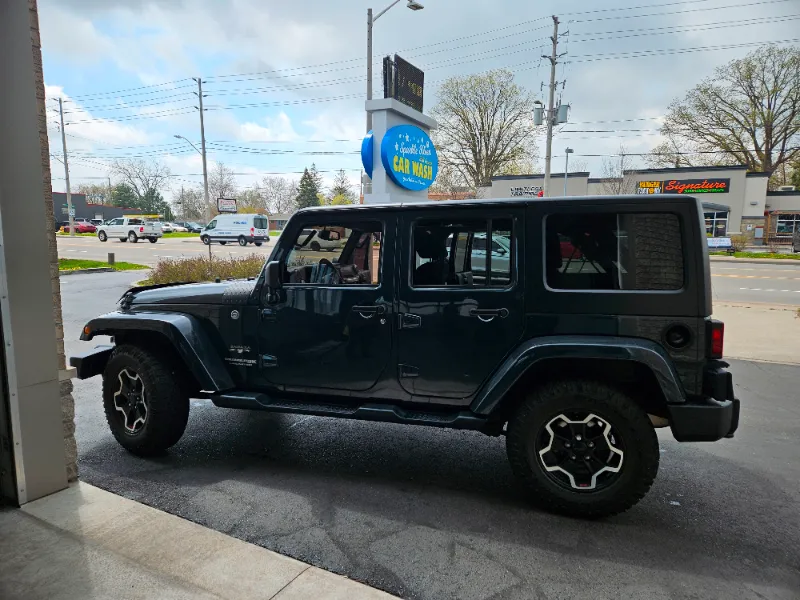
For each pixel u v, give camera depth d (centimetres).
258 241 3569
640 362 301
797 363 732
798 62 3966
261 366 390
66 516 302
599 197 319
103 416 507
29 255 300
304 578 254
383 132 1025
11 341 297
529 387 340
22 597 233
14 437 304
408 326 351
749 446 452
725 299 1399
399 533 304
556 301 322
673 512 335
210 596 238
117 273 1914
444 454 425
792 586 261
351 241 372
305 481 372
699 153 4525
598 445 316
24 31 289
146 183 9056
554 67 3016
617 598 249
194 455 417
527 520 321
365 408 355
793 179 5244
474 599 246
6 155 284
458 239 343
